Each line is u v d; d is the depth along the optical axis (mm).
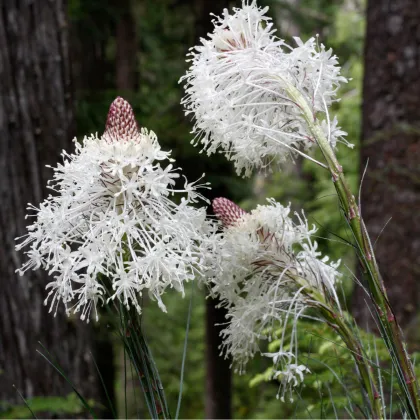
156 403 1316
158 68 6895
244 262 1494
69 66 3648
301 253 1554
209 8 4688
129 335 1310
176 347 6793
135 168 1288
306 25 6332
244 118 1401
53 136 3566
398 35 3932
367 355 1521
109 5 6020
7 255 3455
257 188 8852
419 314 3742
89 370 3666
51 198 1321
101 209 1292
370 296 1289
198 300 6738
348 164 7648
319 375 2088
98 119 4961
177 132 4887
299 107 1338
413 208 3875
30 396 3480
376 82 4020
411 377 1271
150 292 1228
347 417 2016
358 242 1260
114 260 1203
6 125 3461
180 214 1261
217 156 4773
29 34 3504
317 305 1470
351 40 8414
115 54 7074
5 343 3471
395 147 3916
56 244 1246
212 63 1408
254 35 1453
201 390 6746
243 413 6344
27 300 3486
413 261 3859
